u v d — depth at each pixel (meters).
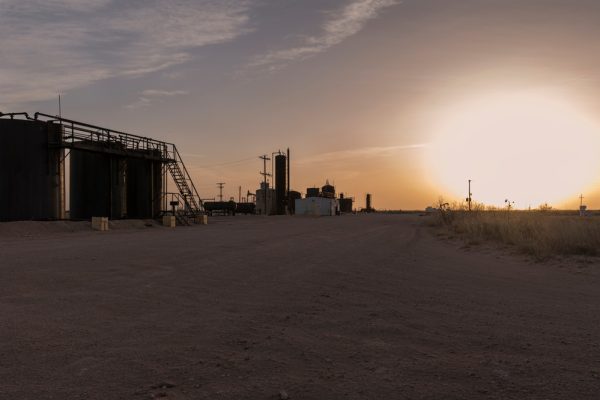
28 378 4.96
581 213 71.62
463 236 27.48
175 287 10.53
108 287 10.45
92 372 5.15
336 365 5.43
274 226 44.50
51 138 36.94
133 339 6.47
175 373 5.13
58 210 37.41
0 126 34.75
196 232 33.06
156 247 20.06
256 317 7.81
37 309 8.29
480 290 10.50
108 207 44.81
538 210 49.16
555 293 10.20
